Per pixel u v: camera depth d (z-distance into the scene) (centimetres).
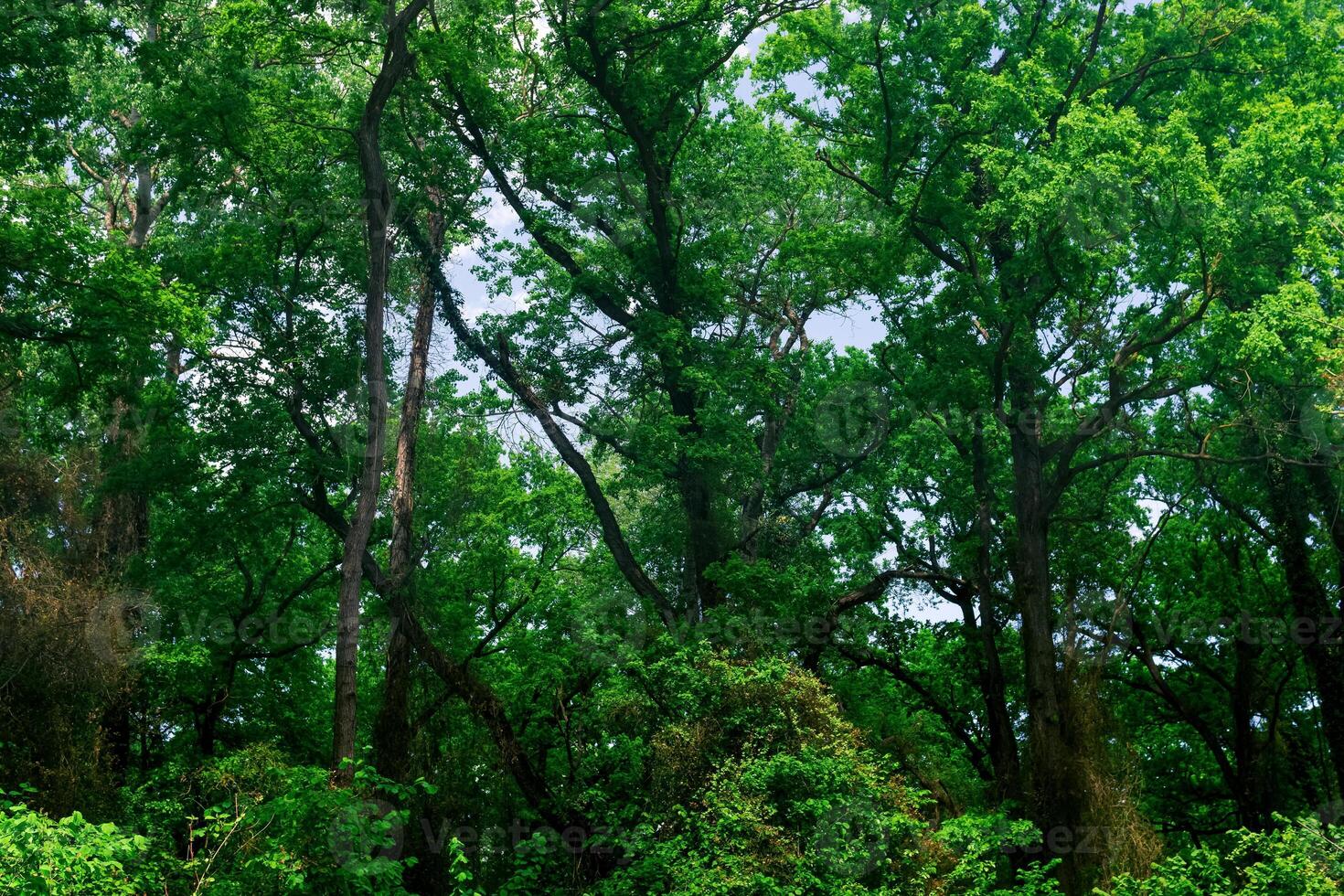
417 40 2686
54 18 2131
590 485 2895
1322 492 2655
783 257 3077
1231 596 3238
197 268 2673
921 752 2822
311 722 3206
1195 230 2248
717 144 3119
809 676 2292
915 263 2878
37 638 2069
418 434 3092
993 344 2681
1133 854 2352
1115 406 2573
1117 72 2755
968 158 2670
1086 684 2608
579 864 2428
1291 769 3089
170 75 2398
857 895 1931
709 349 2908
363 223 2714
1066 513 2956
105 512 2592
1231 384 2533
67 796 2014
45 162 2223
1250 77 2688
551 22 2842
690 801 2180
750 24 2828
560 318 2953
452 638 3047
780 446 3209
